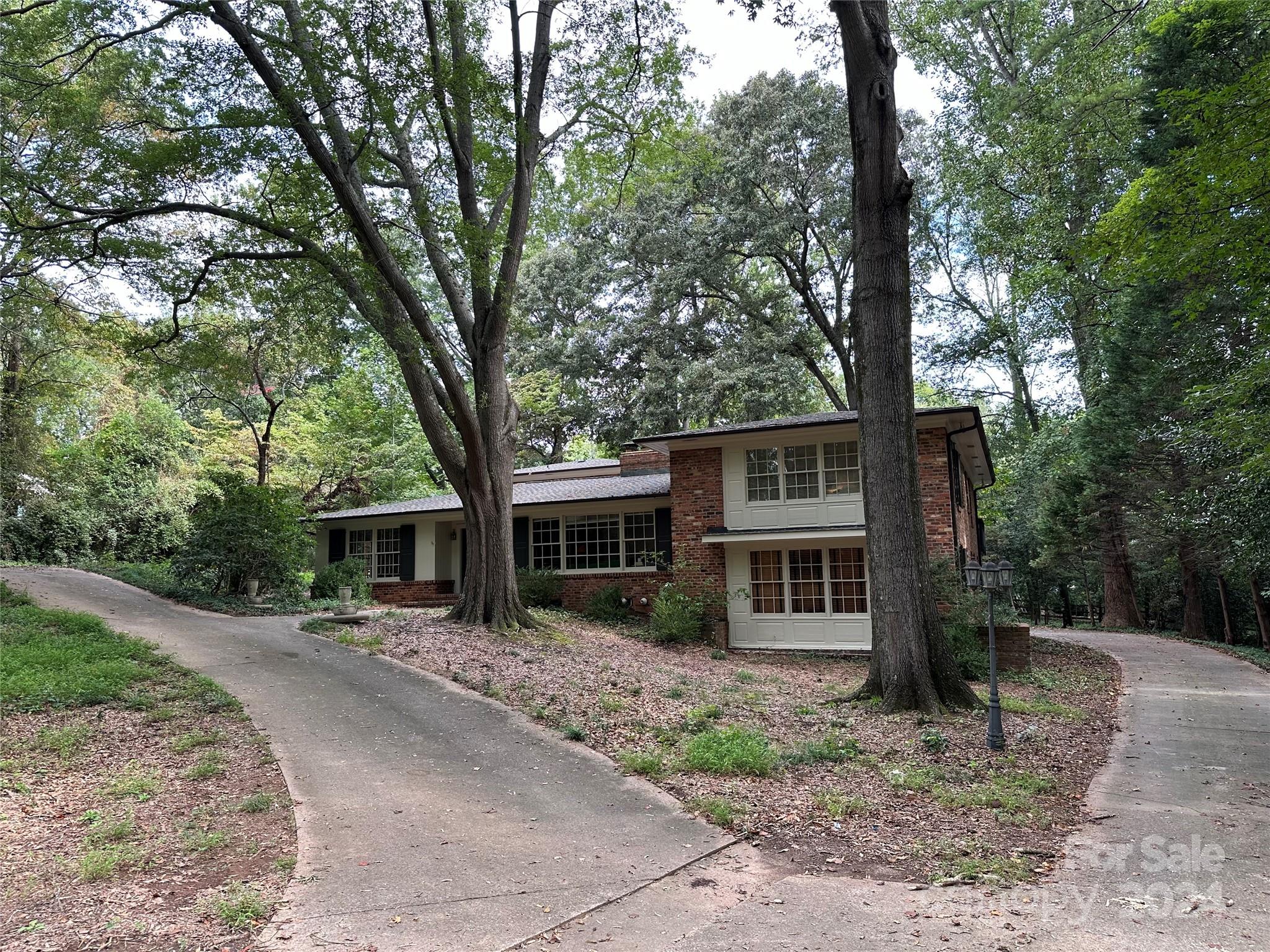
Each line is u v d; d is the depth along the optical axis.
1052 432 27.22
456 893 4.46
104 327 15.75
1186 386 16.44
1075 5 20.50
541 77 14.22
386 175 14.83
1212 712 10.38
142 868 4.76
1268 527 13.88
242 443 26.97
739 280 29.06
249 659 10.96
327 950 3.76
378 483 31.30
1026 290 22.73
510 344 33.41
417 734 7.94
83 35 12.73
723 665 13.99
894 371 10.13
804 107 25.95
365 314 13.01
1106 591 25.00
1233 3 13.35
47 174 11.60
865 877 4.76
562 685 10.11
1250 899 4.38
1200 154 9.80
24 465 21.11
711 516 17.27
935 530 15.13
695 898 4.42
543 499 20.52
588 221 21.98
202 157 11.22
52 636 11.32
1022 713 9.80
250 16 11.30
